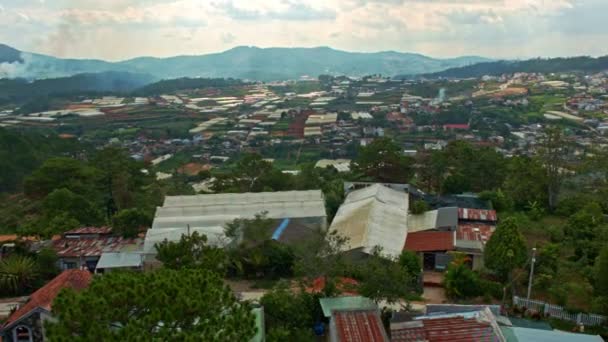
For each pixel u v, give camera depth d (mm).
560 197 53062
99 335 15781
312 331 27953
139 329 15812
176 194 63625
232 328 17219
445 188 58562
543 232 43531
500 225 33906
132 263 38438
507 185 55375
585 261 34750
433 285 35000
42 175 60250
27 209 62250
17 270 35656
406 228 42281
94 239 44469
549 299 31594
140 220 46188
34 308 26500
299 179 64188
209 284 19266
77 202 52000
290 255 37562
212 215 47438
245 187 62719
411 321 24844
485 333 23391
